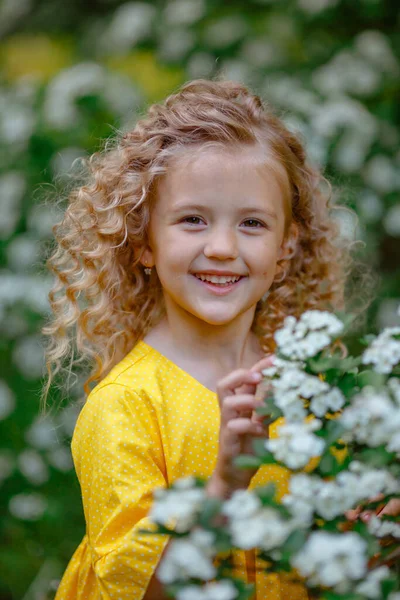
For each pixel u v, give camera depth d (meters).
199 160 1.82
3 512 3.65
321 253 2.37
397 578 1.23
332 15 4.23
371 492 1.22
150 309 2.12
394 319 3.80
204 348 1.88
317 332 1.40
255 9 4.42
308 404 1.40
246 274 1.83
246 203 1.82
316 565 1.12
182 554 1.12
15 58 5.18
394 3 4.18
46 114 3.76
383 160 3.93
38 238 3.69
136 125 2.09
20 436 3.64
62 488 3.67
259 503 1.16
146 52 4.47
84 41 5.15
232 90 2.14
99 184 2.13
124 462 1.68
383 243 4.20
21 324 3.63
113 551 1.57
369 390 1.31
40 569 3.48
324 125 3.69
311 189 2.28
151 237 1.94
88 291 2.17
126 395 1.78
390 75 4.11
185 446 1.76
